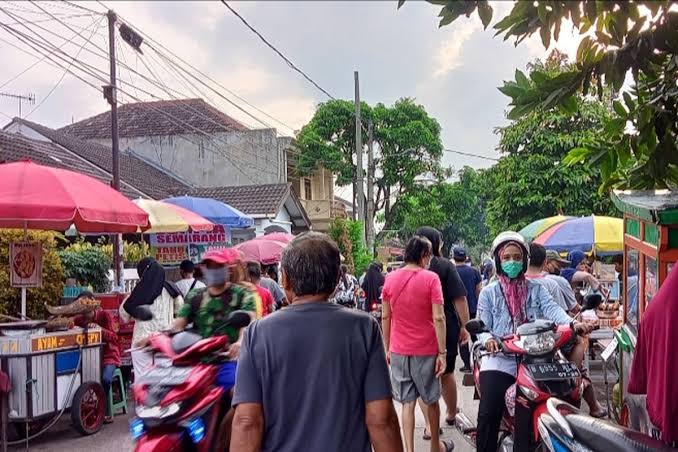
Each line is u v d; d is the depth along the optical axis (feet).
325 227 103.09
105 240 50.16
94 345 23.25
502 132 61.67
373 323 9.62
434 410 17.94
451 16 8.53
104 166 67.92
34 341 20.51
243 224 44.34
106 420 24.52
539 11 7.71
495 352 13.97
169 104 98.37
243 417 9.07
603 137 13.83
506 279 15.42
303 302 9.70
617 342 17.61
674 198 14.42
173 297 25.23
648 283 14.73
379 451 9.23
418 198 108.27
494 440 14.47
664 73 12.49
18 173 22.33
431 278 17.76
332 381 9.07
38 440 22.29
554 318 14.75
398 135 100.68
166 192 74.95
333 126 99.86
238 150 90.63
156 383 13.35
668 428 9.26
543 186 56.44
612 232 34.65
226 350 14.35
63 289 31.07
